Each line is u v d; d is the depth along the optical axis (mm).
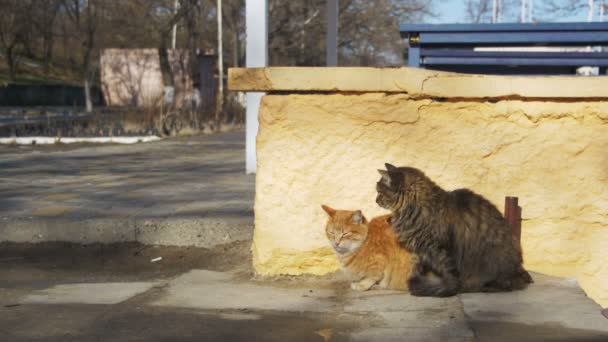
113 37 42656
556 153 5332
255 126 11086
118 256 6730
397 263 5008
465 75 5305
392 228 4898
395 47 44125
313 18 38188
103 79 45094
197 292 5254
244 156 14984
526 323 4152
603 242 5336
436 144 5414
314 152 5500
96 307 4871
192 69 39094
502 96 5277
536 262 5422
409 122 5406
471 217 4754
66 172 11695
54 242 7113
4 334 4281
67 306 4910
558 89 5180
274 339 4102
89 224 7074
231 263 6309
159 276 6035
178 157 14727
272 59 38719
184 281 5688
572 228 5359
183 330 4301
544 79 5191
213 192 9148
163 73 37656
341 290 5184
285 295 5094
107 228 7047
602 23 9648
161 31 37594
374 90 5352
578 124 5297
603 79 5145
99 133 20547
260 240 5629
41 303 5008
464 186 5418
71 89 44500
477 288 4828
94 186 9820
